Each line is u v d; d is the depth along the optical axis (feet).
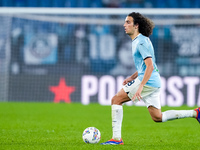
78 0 297.12
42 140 74.84
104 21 231.71
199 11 163.53
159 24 237.45
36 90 201.98
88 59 257.96
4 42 253.24
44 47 254.88
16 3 295.89
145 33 66.49
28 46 254.47
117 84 189.26
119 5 297.74
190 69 249.96
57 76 199.93
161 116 67.26
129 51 256.52
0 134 84.12
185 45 249.55
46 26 263.29
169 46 246.47
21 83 203.51
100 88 191.42
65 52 254.68
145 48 63.93
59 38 258.37
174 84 185.57
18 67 247.50
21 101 203.10
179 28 249.14
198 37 248.93
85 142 69.31
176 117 67.41
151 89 65.57
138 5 296.30
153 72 66.18
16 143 70.33
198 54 250.37
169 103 185.16
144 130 96.68
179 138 80.69
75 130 93.50
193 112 67.56
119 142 67.26
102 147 63.67
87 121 117.60
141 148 64.08
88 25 263.08
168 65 246.47
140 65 66.08
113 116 67.31
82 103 192.85
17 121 115.96
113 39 261.24
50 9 169.89
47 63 248.93
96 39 261.65
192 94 184.75
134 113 146.51
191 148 65.26
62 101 197.98
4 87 204.95
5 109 159.02
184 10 165.68
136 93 63.21
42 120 120.06
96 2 296.92
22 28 259.39
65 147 64.39
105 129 96.73
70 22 250.78
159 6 296.30
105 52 261.03
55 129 95.20
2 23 258.37
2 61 247.91
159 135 86.17
